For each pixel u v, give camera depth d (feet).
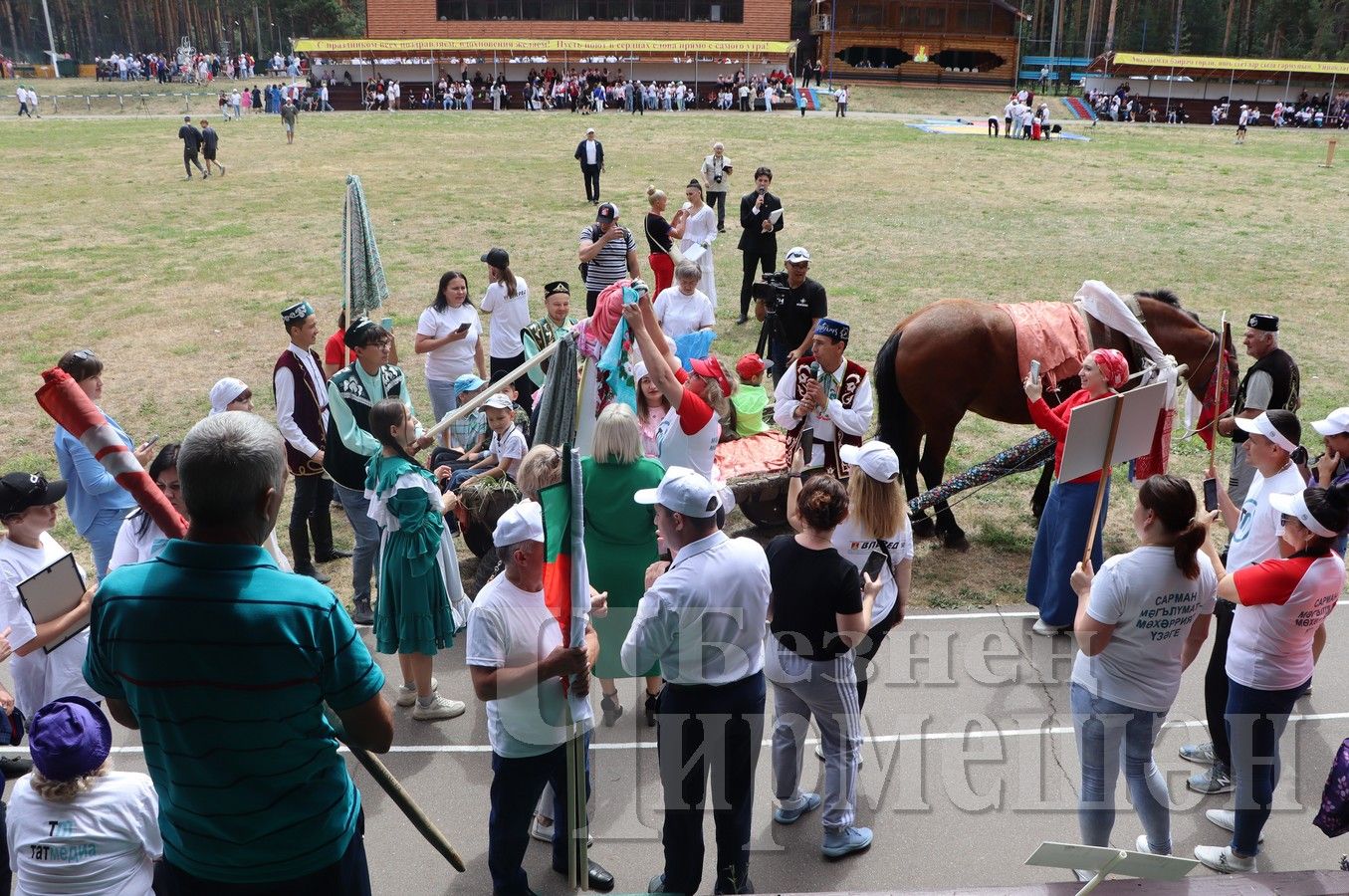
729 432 26.43
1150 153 116.16
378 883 14.65
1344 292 53.06
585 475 16.47
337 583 24.48
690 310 30.94
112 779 11.21
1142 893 10.61
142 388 38.32
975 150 115.03
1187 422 27.71
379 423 17.67
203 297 51.83
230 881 8.58
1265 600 13.80
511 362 31.53
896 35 191.21
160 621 7.67
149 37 297.33
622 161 102.63
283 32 303.07
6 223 71.10
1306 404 36.17
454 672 20.31
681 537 13.07
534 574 12.71
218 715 7.86
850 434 23.24
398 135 124.57
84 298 51.55
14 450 32.32
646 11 185.26
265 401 37.06
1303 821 15.87
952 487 24.64
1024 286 53.88
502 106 166.09
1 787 12.88
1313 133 150.00
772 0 184.44
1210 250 63.41
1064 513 20.74
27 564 15.21
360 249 25.14
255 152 108.68
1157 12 258.78
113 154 106.52
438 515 18.28
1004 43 189.98
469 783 16.97
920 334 24.43
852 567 13.98
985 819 15.97
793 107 167.32
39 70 229.04
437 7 184.34
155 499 8.32
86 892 11.01
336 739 8.77
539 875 14.74
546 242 64.59
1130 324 23.62
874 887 14.62
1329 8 256.52
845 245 64.39
